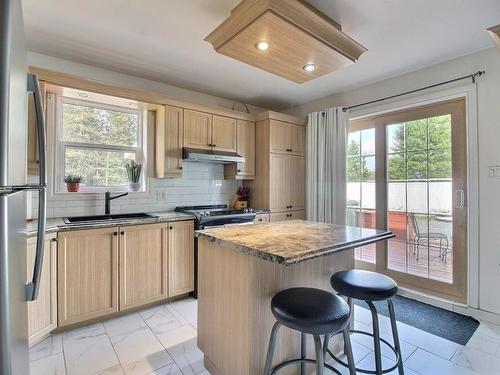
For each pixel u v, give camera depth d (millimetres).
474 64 2590
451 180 2836
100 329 2318
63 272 2211
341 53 2076
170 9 1985
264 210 3650
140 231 2613
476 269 2551
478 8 1956
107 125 3082
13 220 835
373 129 3490
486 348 2066
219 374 1702
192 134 3270
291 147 3920
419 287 3059
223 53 2082
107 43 2459
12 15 773
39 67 2562
